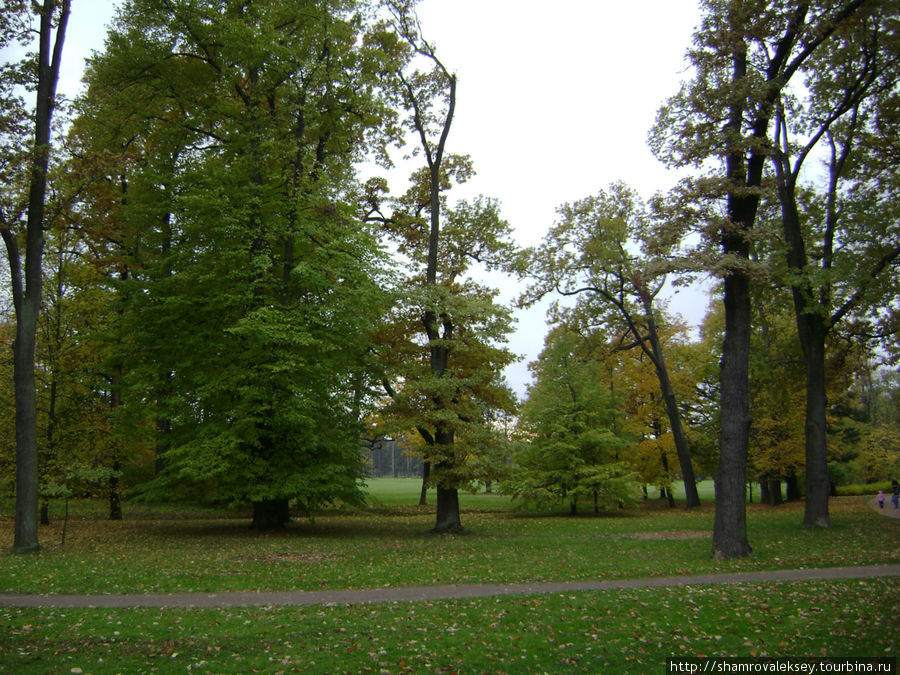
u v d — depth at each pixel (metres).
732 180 15.57
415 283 25.17
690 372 38.06
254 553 16.33
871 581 11.48
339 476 21.33
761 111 16.53
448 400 22.33
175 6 20.48
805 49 16.28
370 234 22.23
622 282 31.42
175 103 23.44
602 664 7.68
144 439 25.59
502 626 9.20
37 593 11.47
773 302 25.55
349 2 22.27
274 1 21.83
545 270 30.62
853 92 20.72
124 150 24.19
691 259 15.02
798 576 12.43
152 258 26.61
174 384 21.08
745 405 16.05
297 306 20.91
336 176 24.38
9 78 16.70
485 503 42.78
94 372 23.98
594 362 35.69
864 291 19.64
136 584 12.22
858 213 20.50
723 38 16.03
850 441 46.16
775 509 32.25
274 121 22.02
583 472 32.41
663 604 10.15
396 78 24.62
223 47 20.61
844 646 7.94
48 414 22.53
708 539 19.42
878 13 16.20
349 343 21.72
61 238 22.73
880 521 21.94
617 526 25.17
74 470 20.98
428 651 8.12
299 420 19.16
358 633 8.85
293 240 21.69
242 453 19.55
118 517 27.14
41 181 17.30
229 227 19.91
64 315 22.77
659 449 37.94
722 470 15.88
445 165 26.28
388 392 24.00
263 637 8.65
